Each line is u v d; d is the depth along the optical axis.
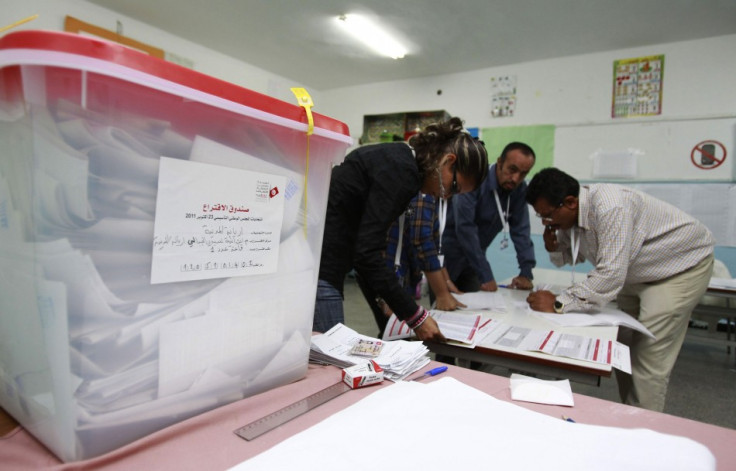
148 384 0.41
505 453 0.36
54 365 0.36
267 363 0.53
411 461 0.35
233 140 0.44
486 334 1.07
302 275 0.56
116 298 0.37
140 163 0.37
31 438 0.41
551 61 3.91
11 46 0.32
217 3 3.16
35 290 0.36
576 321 1.21
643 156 3.55
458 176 1.11
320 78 4.81
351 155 1.06
